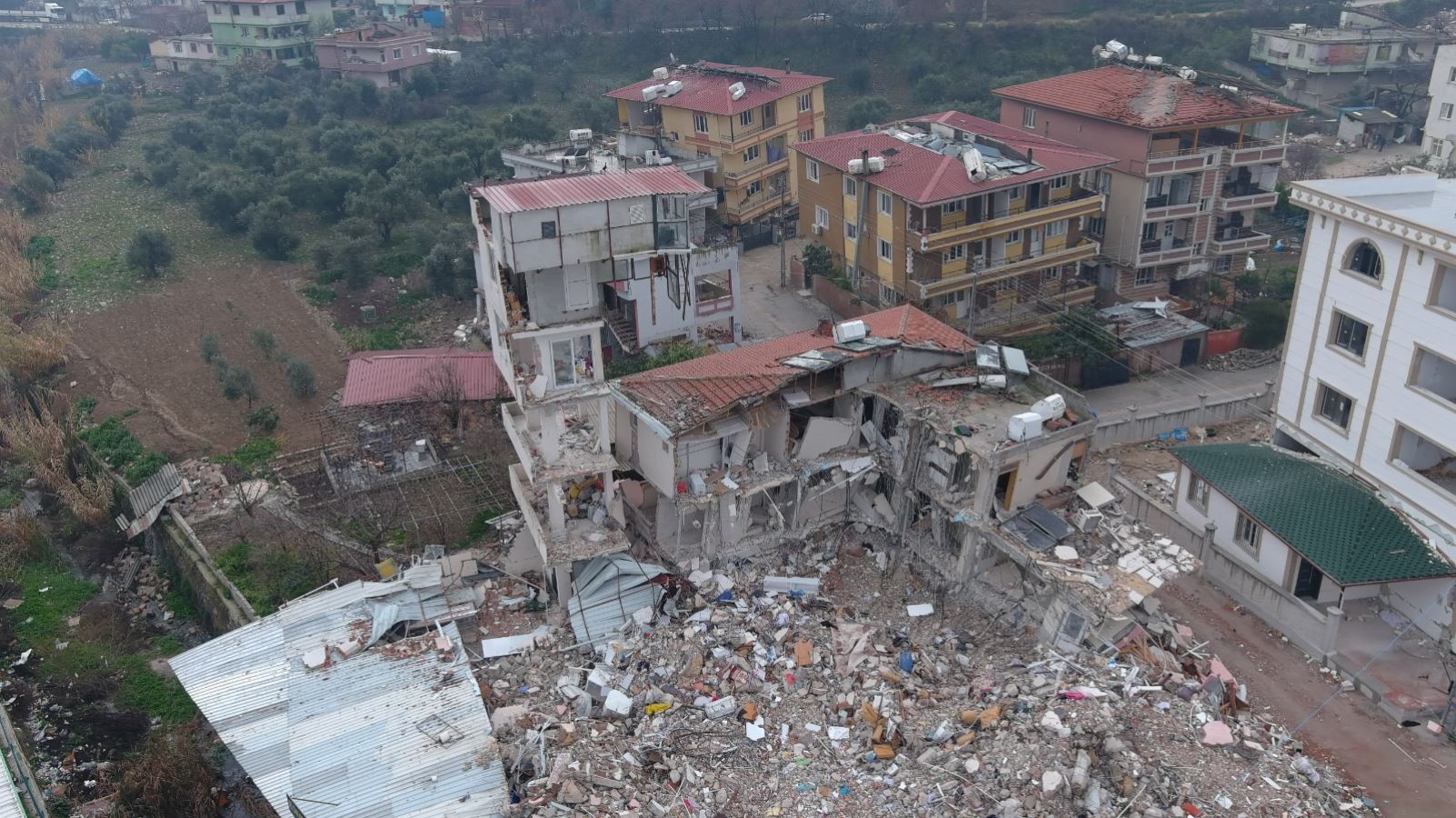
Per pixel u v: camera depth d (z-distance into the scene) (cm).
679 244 2941
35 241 6606
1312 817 2264
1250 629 3027
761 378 3062
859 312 5344
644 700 2689
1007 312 5116
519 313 2927
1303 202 3338
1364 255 3219
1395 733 2611
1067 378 4666
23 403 4769
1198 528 3303
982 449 2886
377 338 5334
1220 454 3356
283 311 5697
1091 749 2338
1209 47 9462
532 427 3253
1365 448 3284
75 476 4291
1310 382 3481
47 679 3384
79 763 3062
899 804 2288
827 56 9650
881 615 3069
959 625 2994
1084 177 5253
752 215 6675
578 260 2834
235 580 3522
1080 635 2781
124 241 6619
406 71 9925
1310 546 2898
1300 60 9000
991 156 4981
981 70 8975
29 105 9906
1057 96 5503
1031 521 2964
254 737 2597
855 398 3247
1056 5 9962
